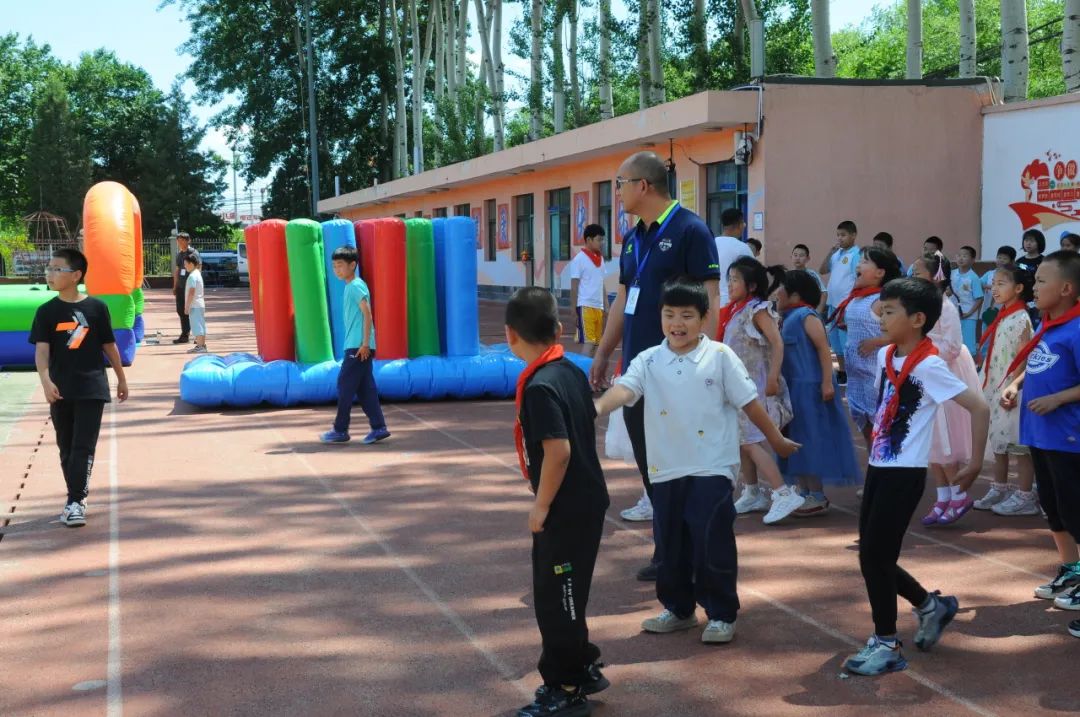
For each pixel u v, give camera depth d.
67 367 6.91
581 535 3.97
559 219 27.30
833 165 16.86
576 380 4.05
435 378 12.34
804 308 6.84
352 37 51.88
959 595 5.38
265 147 54.56
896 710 4.06
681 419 4.73
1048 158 15.41
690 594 4.93
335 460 9.02
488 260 32.53
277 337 12.60
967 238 17.16
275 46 53.22
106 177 73.56
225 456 9.20
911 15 19.84
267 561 6.15
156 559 6.20
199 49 53.66
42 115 65.31
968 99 16.94
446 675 4.48
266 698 4.26
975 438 4.48
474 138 38.16
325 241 12.54
